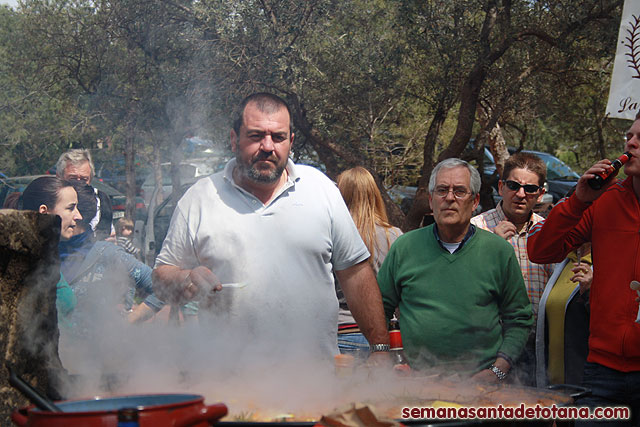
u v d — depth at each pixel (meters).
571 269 3.12
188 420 1.15
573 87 9.27
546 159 12.98
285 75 8.41
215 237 2.47
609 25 7.55
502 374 2.76
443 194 2.89
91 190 3.06
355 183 3.57
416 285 2.92
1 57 12.32
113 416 1.12
